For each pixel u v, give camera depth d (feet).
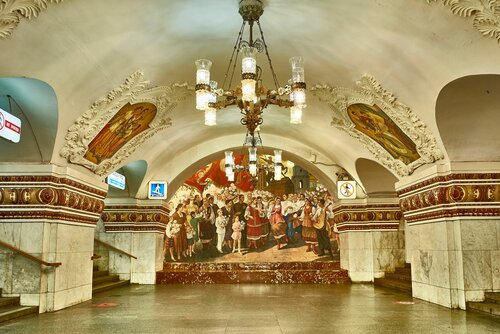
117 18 22.13
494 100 24.85
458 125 27.22
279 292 40.34
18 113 26.11
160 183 51.08
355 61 27.27
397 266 49.67
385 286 45.57
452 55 21.77
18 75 21.76
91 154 31.73
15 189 27.84
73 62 23.45
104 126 30.04
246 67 20.74
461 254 28.66
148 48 26.00
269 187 61.31
